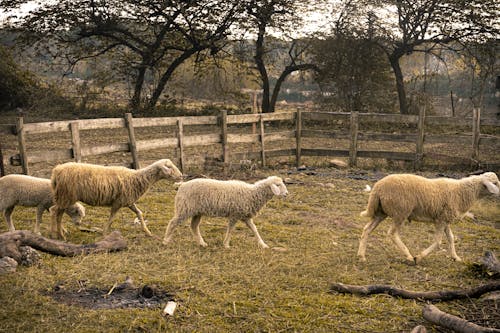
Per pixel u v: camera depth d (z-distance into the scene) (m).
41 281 5.81
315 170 13.93
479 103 26.53
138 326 4.92
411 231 8.71
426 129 23.19
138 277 6.07
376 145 19.17
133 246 7.17
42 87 29.97
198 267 6.48
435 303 5.72
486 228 9.16
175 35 28.19
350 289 5.91
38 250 6.53
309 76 32.03
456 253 7.63
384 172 13.92
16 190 7.40
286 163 14.77
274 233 8.20
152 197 10.27
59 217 7.37
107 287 5.78
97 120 11.25
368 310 5.49
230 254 7.01
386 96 26.91
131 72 29.75
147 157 14.81
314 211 9.83
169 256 6.85
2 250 6.19
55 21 26.06
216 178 12.16
